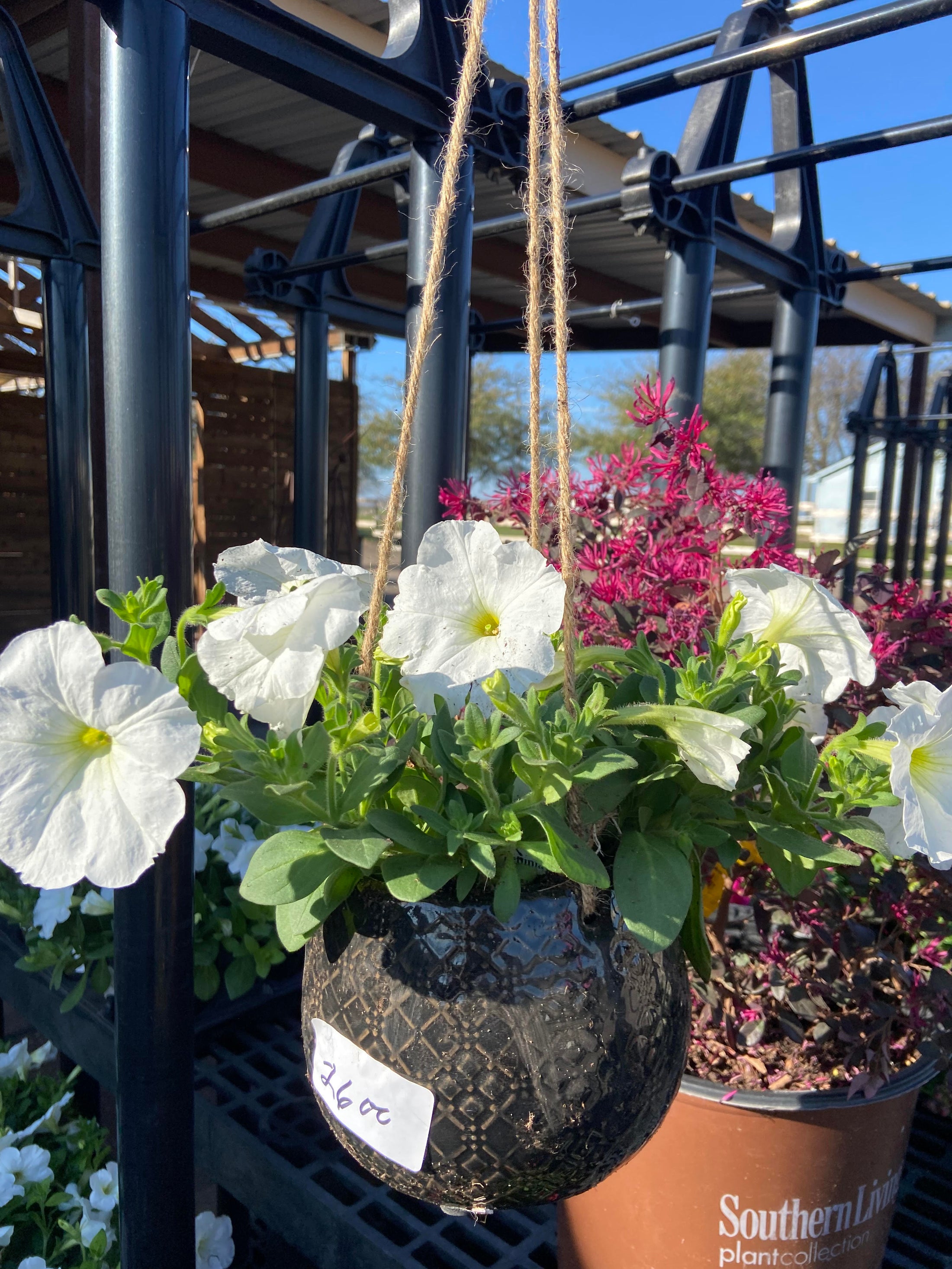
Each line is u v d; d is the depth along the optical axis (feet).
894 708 2.85
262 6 4.41
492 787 2.42
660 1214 4.26
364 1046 2.52
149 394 3.80
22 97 7.21
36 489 18.25
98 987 5.99
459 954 2.42
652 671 2.93
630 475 5.32
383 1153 2.53
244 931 6.21
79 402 7.73
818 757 3.01
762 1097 4.05
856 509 16.31
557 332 2.44
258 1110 5.60
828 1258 4.24
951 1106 5.56
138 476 3.83
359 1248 4.73
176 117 3.77
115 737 1.99
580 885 2.56
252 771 2.30
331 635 2.20
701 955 2.96
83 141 9.29
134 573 3.87
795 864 3.03
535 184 2.52
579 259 16.61
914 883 4.91
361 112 5.30
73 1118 6.75
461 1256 4.77
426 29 5.40
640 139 12.83
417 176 5.71
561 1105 2.41
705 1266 4.21
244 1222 6.30
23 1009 6.79
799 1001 4.58
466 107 2.58
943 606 4.97
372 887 2.64
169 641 2.51
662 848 2.63
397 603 2.42
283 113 12.34
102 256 3.84
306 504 11.18
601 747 2.58
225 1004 6.46
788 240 8.63
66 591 7.93
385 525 2.70
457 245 5.60
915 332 18.25
